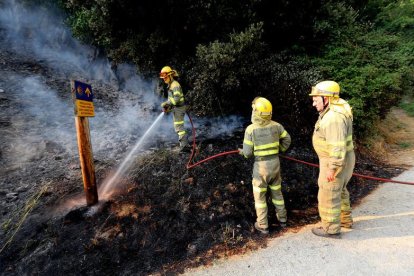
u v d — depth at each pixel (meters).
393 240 3.30
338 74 6.12
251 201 4.23
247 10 6.21
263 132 3.53
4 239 3.57
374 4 10.19
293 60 6.61
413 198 4.29
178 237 3.60
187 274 3.12
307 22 7.05
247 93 6.29
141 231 3.65
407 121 10.34
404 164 6.08
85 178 3.85
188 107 6.57
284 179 4.79
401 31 10.83
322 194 3.38
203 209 3.99
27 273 3.19
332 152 3.09
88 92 3.81
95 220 3.77
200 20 6.09
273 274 2.97
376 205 4.21
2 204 4.05
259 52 6.26
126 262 3.32
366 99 5.99
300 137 5.90
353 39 6.92
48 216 3.87
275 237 3.62
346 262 3.01
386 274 2.80
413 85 11.01
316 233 3.53
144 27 6.61
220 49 5.59
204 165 4.79
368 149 6.48
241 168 4.82
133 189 4.30
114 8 6.11
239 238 3.60
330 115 3.14
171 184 4.39
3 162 4.84
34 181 4.55
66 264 3.25
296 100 5.79
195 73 6.23
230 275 3.04
